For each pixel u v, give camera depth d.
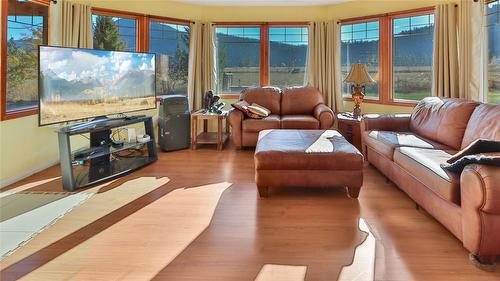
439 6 4.34
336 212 2.65
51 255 1.99
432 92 4.52
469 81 4.02
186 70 5.89
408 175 2.76
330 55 5.66
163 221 2.48
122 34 5.17
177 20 5.59
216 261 1.93
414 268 1.84
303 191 3.16
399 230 2.32
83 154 3.46
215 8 5.87
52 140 4.05
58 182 3.41
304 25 5.85
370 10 5.32
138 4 5.18
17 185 3.31
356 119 4.61
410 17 4.95
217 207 2.77
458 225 2.01
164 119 4.82
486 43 3.91
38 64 3.13
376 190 3.18
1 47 3.27
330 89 5.69
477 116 2.87
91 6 4.65
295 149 2.97
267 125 4.88
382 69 5.28
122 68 3.99
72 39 4.40
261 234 2.27
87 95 3.61
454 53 4.26
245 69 6.09
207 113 5.05
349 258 1.96
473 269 1.83
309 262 1.92
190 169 3.94
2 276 1.78
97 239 2.20
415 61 4.97
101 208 2.73
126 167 3.86
